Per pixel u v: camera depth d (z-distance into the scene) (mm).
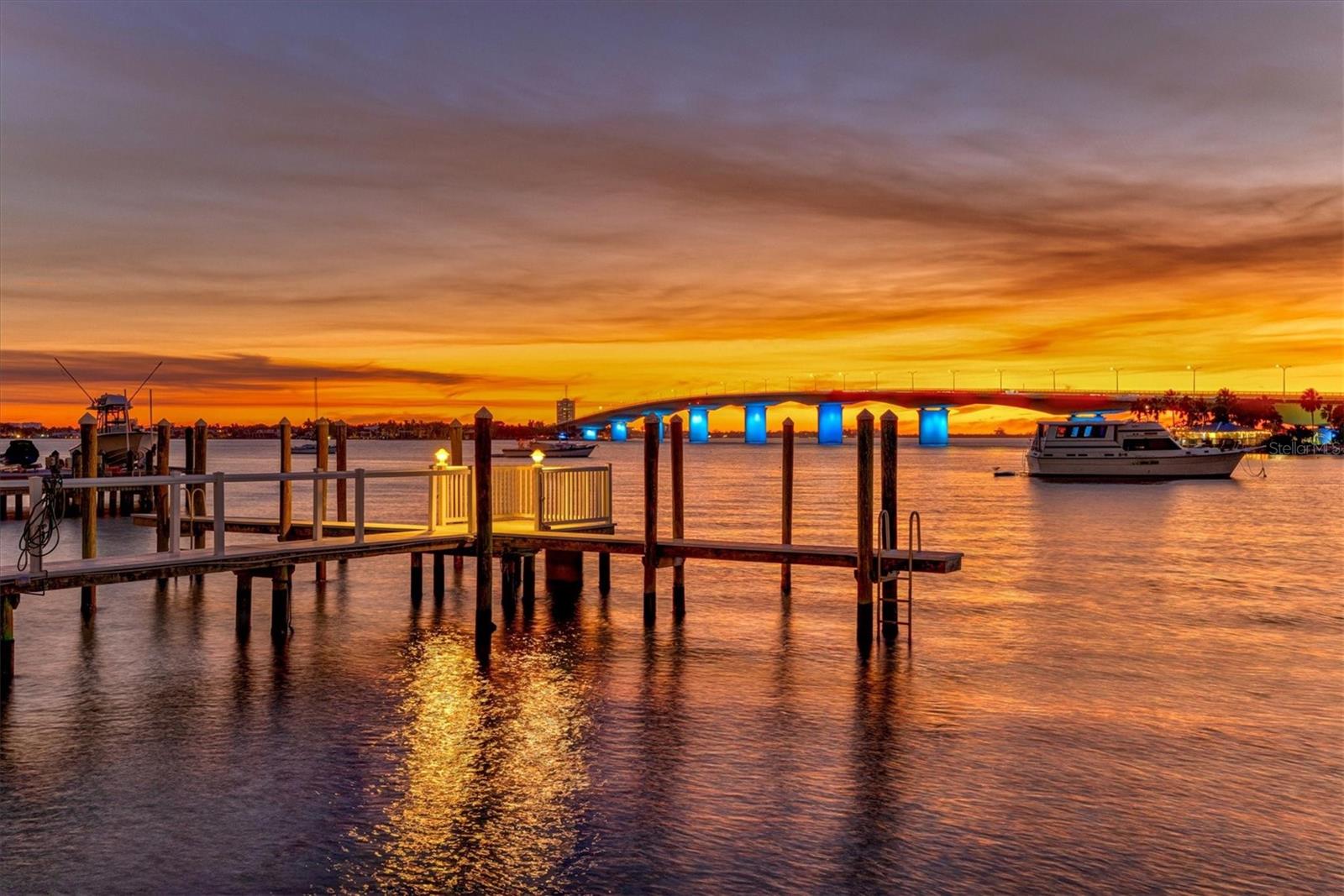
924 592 26859
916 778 12195
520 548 22406
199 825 10773
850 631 21125
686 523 49438
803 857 10062
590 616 22484
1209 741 13773
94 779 12109
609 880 9570
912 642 20047
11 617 16562
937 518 54688
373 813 11094
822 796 11609
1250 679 17328
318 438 26500
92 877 9625
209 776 12219
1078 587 28250
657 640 20062
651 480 21344
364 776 12219
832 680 16953
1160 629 21812
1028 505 65875
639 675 17250
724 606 23953
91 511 21016
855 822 10875
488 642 19344
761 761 12805
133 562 16594
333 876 9641
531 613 22828
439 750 13180
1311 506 64938
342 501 27672
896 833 10602
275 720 14469
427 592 26016
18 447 59375
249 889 9391
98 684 16500
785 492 25141
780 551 20547
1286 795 11734
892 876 9656
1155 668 18047
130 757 12883
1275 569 32656
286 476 18781
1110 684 16828
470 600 24719
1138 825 10852
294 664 17922
